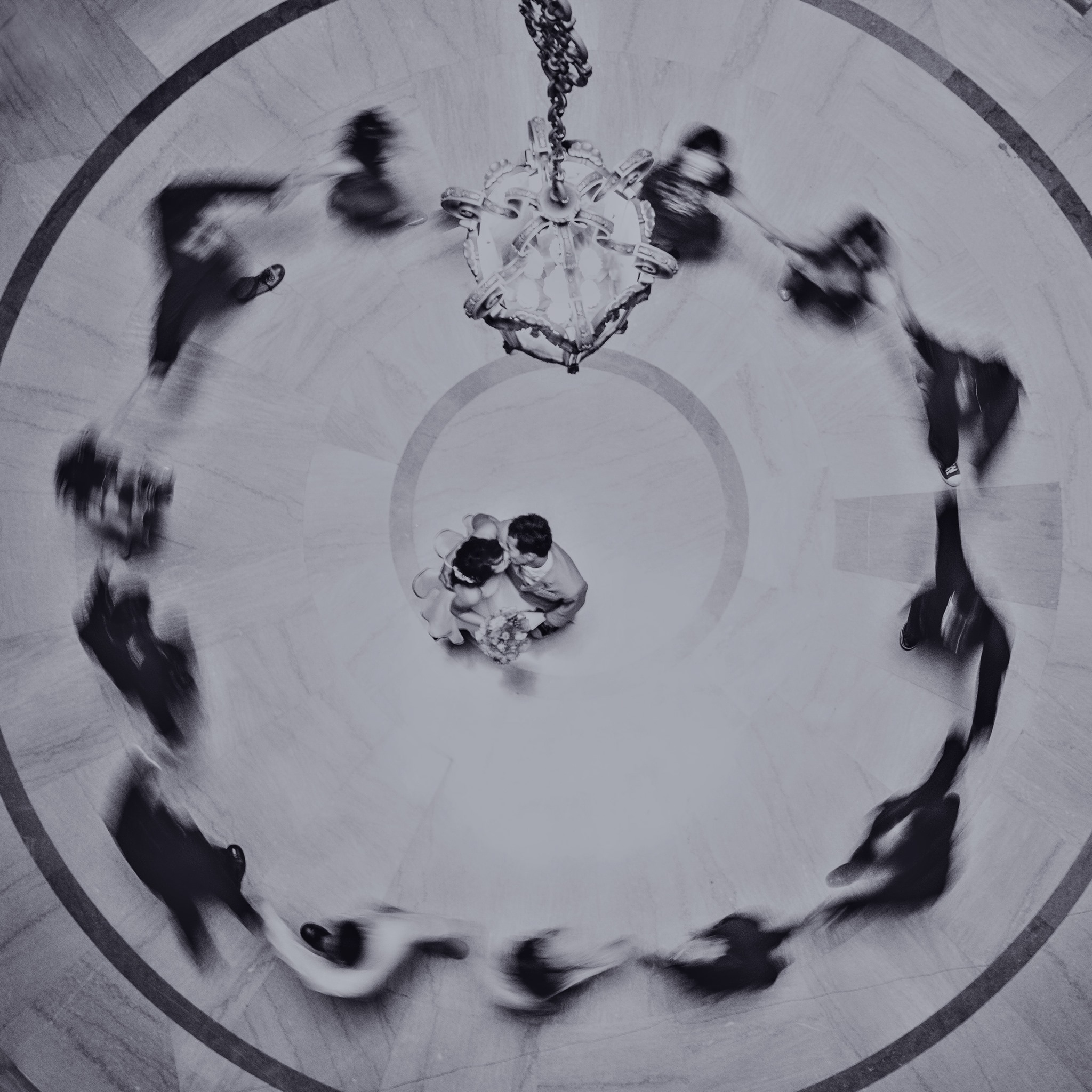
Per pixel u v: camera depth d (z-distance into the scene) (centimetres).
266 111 871
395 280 876
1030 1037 805
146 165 868
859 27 873
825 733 851
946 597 852
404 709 855
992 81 867
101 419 857
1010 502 853
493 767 850
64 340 860
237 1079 815
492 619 772
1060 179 860
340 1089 813
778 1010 818
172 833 836
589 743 853
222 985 823
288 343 870
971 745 840
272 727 848
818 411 872
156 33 873
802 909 830
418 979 823
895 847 834
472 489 877
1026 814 831
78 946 825
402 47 874
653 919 830
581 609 871
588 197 486
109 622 848
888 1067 809
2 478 851
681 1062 813
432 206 874
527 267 505
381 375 876
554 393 879
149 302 863
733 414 877
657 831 841
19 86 871
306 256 872
